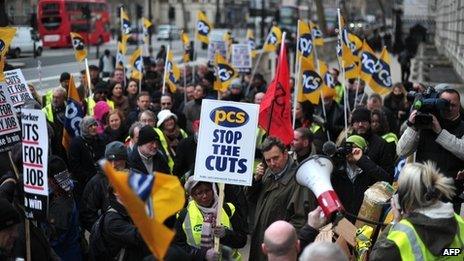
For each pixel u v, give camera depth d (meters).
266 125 17.02
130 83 31.72
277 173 13.79
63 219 14.04
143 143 17.12
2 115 15.87
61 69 72.25
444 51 91.81
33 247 11.41
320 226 10.76
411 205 9.44
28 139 12.05
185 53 45.34
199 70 42.53
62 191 14.09
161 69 47.88
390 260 9.29
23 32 89.00
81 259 14.66
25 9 121.69
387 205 11.91
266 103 17.05
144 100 25.81
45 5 106.81
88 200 15.91
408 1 121.19
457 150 13.59
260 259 13.85
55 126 22.88
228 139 13.16
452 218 9.36
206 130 13.19
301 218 13.29
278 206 13.60
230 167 13.12
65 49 109.25
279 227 9.27
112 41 135.88
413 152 14.40
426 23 120.69
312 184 10.05
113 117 22.75
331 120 26.84
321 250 8.35
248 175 13.12
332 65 86.06
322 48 86.62
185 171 20.00
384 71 28.38
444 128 14.34
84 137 20.20
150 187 8.30
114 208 11.86
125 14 39.12
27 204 12.09
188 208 13.09
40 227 12.58
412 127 13.86
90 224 15.89
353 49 30.83
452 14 78.50
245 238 13.54
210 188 13.12
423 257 9.23
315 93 23.61
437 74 67.06
